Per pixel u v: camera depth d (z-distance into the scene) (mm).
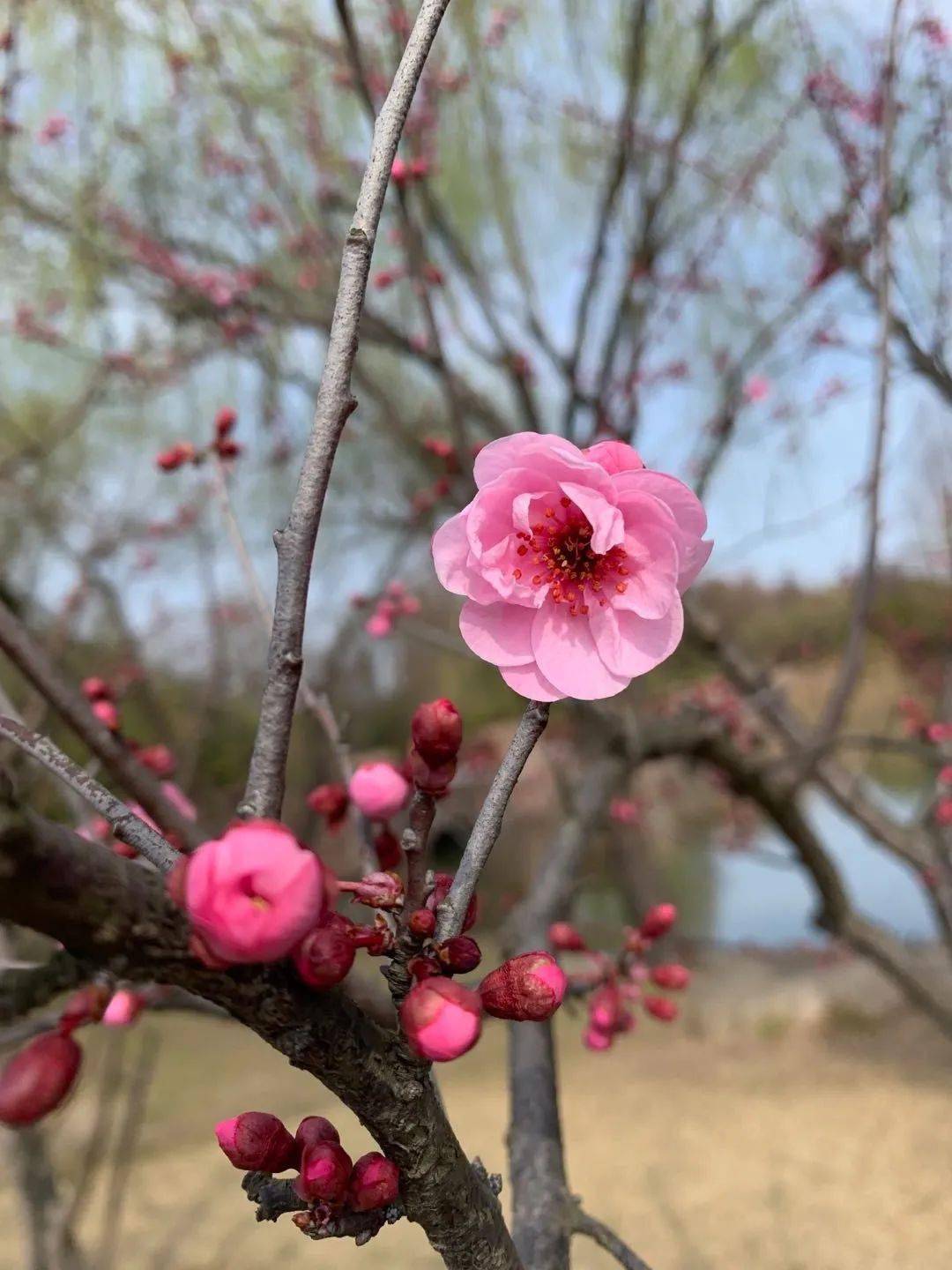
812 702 8477
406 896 852
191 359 5035
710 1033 7730
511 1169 1604
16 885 600
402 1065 832
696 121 3973
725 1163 5336
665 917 1875
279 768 834
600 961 1946
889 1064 6711
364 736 10484
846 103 2936
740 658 4266
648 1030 8031
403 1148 868
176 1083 6613
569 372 3930
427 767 852
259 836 643
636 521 1017
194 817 1586
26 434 5750
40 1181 2732
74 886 626
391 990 855
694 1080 6719
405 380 6289
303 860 637
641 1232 4648
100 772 1680
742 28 3377
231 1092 6508
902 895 10883
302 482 901
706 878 12922
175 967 694
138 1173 5352
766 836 11055
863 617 2789
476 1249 973
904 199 2605
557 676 976
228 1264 4469
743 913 11617
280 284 4574
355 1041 790
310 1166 879
